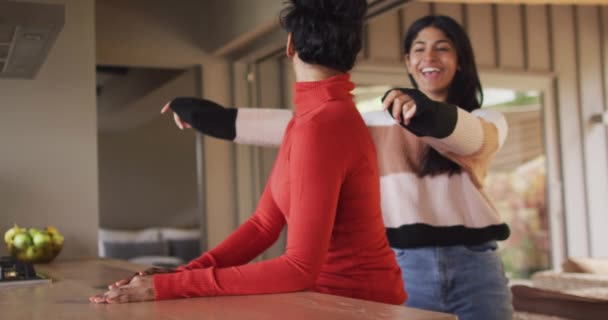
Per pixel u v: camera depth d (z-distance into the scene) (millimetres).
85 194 2773
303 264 1250
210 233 5227
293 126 1358
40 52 2096
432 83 2020
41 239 2385
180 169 10445
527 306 3408
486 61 6148
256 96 5305
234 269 1296
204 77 5230
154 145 10375
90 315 1164
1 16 1700
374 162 1365
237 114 1853
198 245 8664
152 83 6824
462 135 1546
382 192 1963
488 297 1881
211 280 1280
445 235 1886
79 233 2754
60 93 2754
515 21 6293
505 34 6234
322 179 1244
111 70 7441
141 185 10305
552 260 6379
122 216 10219
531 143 6340
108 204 10188
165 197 10398
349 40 1336
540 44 6402
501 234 1894
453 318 1073
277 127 1862
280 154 1399
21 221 2678
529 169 6328
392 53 5648
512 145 6242
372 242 1379
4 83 2674
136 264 2352
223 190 5293
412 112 1357
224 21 4941
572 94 6543
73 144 2764
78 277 1922
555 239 6410
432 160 1880
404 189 1910
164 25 5152
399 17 5691
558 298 3271
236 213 5301
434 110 1426
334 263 1382
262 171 5387
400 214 1915
